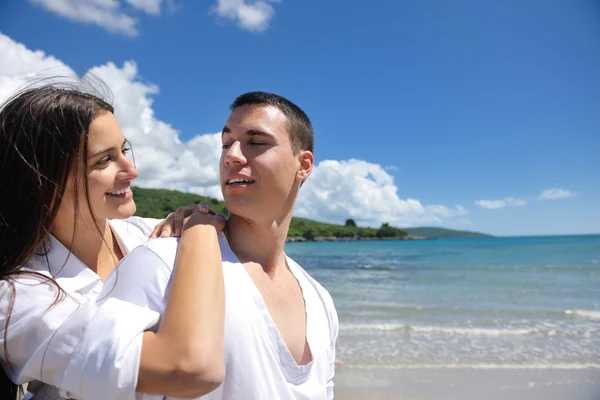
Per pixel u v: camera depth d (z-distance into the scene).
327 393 2.08
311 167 2.13
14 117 1.93
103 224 2.26
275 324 1.80
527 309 13.34
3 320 1.63
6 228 1.86
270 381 1.67
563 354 8.20
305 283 2.20
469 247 76.94
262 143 1.93
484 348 8.59
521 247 71.88
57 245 2.01
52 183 1.91
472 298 16.12
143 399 1.53
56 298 1.71
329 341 2.11
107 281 1.81
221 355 1.47
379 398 6.15
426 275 26.25
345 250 70.12
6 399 1.69
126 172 2.12
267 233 1.99
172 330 1.43
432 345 8.82
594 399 6.07
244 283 1.74
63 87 2.14
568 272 26.84
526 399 6.12
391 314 12.55
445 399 6.11
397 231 187.00
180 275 1.56
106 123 2.04
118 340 1.42
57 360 1.50
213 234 1.76
